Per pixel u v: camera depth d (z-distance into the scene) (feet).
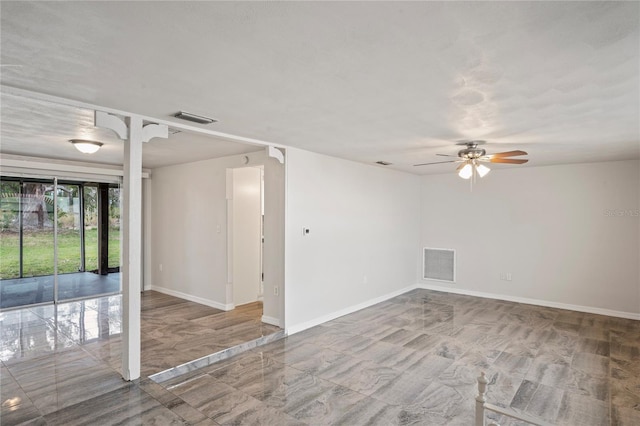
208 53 6.20
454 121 10.52
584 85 7.60
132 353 10.49
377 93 8.17
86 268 20.42
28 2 4.63
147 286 22.62
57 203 19.22
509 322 16.78
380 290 20.58
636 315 17.25
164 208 21.77
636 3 4.63
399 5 4.70
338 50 6.06
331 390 10.34
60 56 6.32
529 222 20.16
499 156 12.53
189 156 17.98
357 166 18.76
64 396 9.73
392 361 12.37
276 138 13.14
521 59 6.37
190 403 9.57
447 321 16.94
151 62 6.57
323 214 16.71
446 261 23.09
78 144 14.05
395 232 21.84
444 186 23.18
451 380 10.98
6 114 10.29
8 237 17.92
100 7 4.77
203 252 19.27
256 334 14.37
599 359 12.55
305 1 4.60
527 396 10.05
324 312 16.83
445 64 6.61
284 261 14.85
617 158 16.99
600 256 18.17
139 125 10.09
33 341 13.73
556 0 4.57
